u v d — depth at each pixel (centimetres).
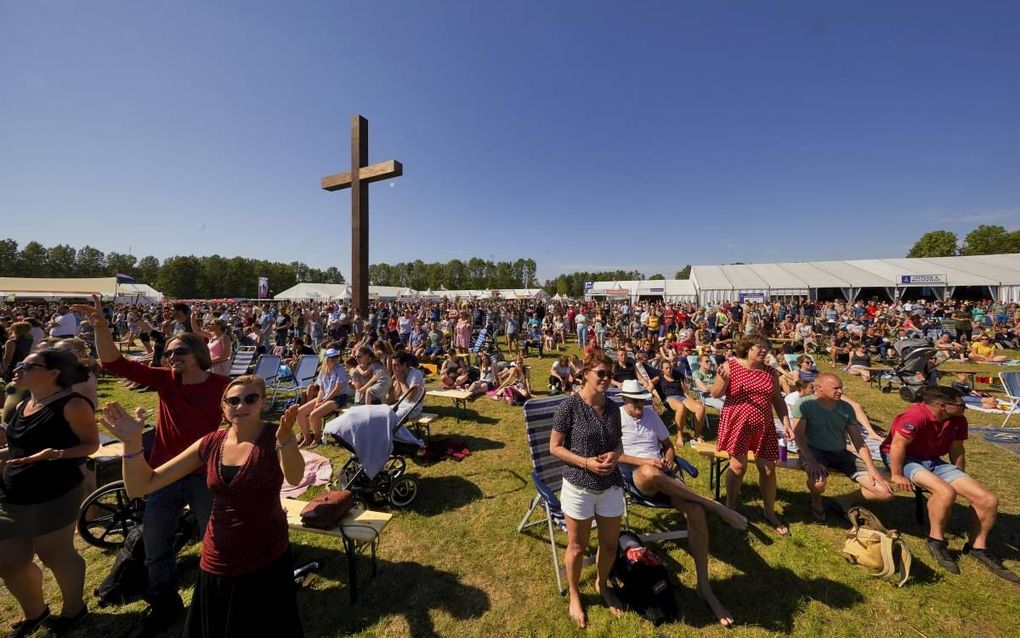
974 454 554
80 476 267
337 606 296
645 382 727
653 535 333
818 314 2141
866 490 380
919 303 2358
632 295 3803
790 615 285
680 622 278
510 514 416
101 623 277
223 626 199
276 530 207
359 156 1330
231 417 199
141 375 270
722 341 1266
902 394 686
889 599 300
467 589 312
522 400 852
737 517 293
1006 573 318
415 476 471
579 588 311
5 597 296
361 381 688
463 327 1486
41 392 251
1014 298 2478
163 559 272
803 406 411
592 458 261
